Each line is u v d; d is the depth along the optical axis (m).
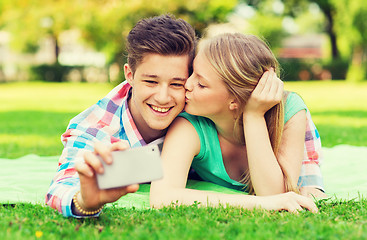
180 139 2.75
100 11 19.30
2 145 5.85
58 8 20.98
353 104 13.20
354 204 2.62
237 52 2.57
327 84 25.36
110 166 1.91
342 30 25.36
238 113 2.69
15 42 29.98
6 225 2.10
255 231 2.06
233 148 2.93
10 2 24.50
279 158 2.79
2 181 3.31
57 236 1.97
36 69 30.30
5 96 17.38
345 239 1.92
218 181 3.03
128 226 2.10
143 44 2.58
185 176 2.69
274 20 36.94
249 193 2.86
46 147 5.69
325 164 4.14
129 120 2.95
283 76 3.06
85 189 1.96
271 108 2.73
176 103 2.67
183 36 2.60
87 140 2.82
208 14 18.95
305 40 51.53
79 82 29.84
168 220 2.18
